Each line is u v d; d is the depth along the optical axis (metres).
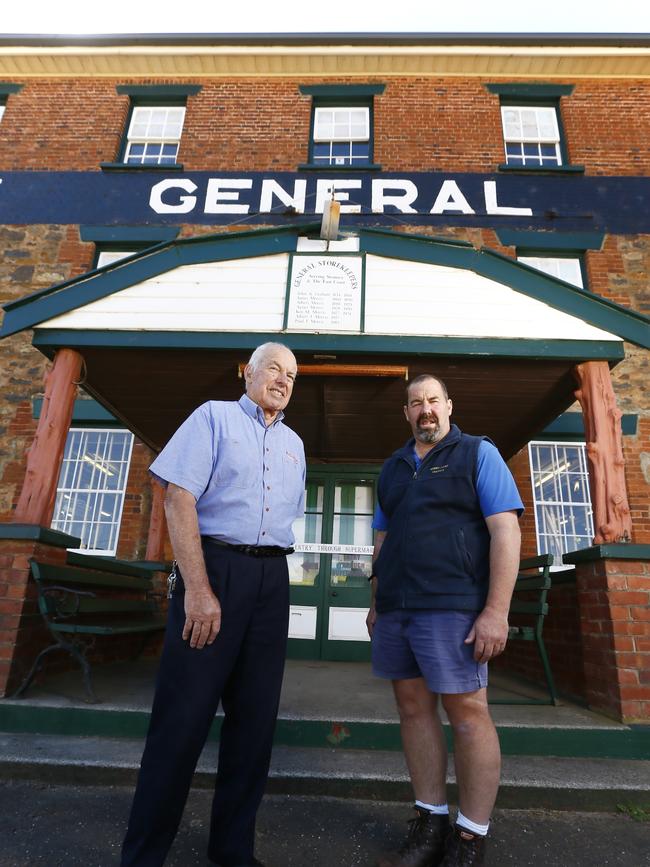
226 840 2.02
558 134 8.48
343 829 2.48
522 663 5.32
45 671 4.04
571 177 7.96
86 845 2.27
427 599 2.21
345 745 3.21
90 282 4.21
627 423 6.70
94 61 8.83
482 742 2.11
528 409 5.09
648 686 3.33
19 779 2.87
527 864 2.24
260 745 2.09
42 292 4.17
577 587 4.01
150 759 1.90
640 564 3.56
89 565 4.52
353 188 7.93
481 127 8.32
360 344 4.09
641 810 2.71
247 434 2.24
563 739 3.19
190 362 4.40
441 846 2.16
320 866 2.17
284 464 2.31
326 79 8.79
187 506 2.02
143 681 4.34
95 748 3.09
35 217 7.90
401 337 4.11
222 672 1.98
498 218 7.72
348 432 5.97
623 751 3.17
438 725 2.32
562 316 4.10
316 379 4.57
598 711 3.57
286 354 2.44
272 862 2.19
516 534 2.21
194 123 8.46
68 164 8.26
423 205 7.81
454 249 4.25
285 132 8.41
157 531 6.49
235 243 4.31
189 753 1.89
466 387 4.67
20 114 8.62
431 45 8.58
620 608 3.48
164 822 1.85
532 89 8.59
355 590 6.55
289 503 2.28
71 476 6.95
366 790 2.79
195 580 1.94
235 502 2.13
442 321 4.12
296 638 6.39
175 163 8.25
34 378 7.09
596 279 7.40
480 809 2.07
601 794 2.75
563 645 4.41
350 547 6.18
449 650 2.13
